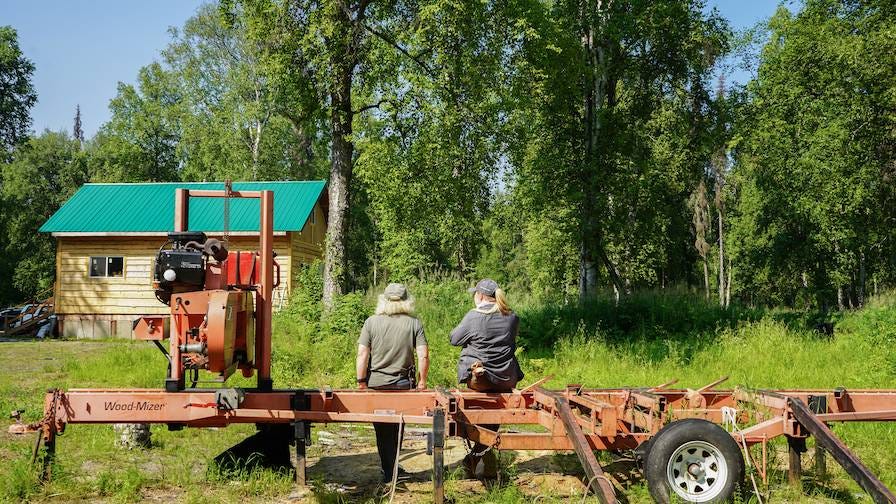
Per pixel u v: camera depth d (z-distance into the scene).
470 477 6.89
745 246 45.50
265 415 6.29
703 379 11.82
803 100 28.03
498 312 6.95
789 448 6.39
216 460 6.81
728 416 6.44
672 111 27.12
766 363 13.11
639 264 33.53
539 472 7.05
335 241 18.16
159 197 28.14
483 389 6.91
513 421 6.38
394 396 6.53
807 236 38.91
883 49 23.62
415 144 17.48
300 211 26.36
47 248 59.94
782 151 30.03
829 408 6.73
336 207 18.31
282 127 41.41
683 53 24.66
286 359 12.26
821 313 19.25
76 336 26.94
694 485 5.57
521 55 18.95
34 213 60.41
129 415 6.12
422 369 6.76
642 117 25.67
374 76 17.48
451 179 18.08
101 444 7.67
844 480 6.76
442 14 16.38
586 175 24.23
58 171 64.69
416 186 17.98
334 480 6.81
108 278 26.98
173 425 6.27
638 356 14.21
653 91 25.66
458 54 17.05
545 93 21.89
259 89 40.28
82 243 27.16
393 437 6.64
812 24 27.56
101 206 27.77
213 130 42.06
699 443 5.53
